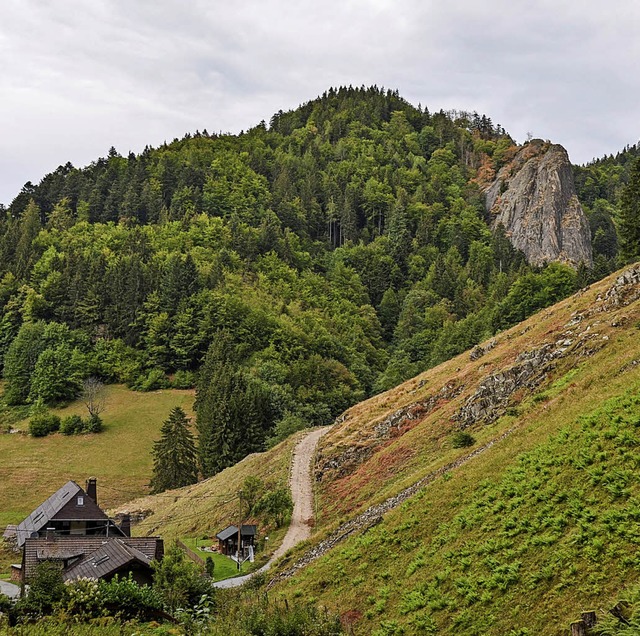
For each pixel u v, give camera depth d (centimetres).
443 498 5038
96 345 19688
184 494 11475
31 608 3888
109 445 15112
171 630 3625
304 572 5322
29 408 17838
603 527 3434
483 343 10438
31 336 19600
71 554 5959
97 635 3253
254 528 8075
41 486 12975
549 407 5784
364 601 4306
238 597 5300
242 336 18925
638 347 5991
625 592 2894
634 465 3812
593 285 9675
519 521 4016
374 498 6588
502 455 5109
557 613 3100
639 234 10931
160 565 4994
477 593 3606
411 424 8962
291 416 14000
